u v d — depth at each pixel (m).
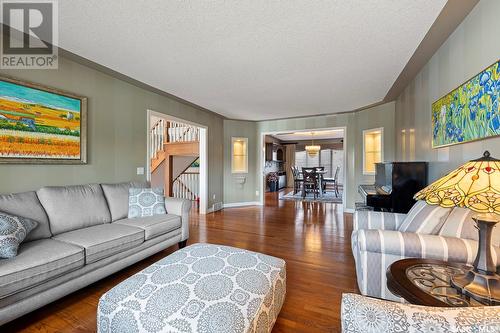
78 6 1.77
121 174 3.30
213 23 1.98
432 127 2.58
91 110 2.91
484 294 0.96
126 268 2.53
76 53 2.52
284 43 2.31
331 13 1.85
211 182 5.48
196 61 2.71
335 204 6.39
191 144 5.99
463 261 1.37
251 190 6.44
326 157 11.13
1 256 1.58
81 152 2.76
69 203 2.36
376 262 1.64
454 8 1.79
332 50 2.45
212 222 4.50
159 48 2.41
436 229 1.65
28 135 2.30
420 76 2.96
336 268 2.52
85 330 1.58
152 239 2.60
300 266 2.57
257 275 1.51
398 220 2.17
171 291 1.31
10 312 1.47
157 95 3.92
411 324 0.51
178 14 1.86
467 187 0.95
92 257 1.96
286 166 11.46
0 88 2.12
